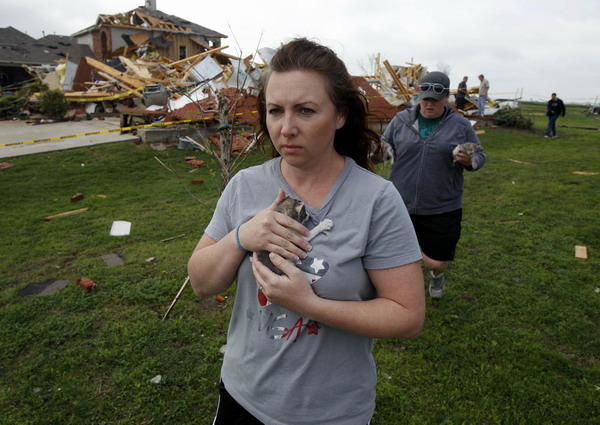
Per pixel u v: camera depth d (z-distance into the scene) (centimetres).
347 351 129
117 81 1808
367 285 128
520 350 326
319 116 117
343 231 122
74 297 394
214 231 144
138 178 881
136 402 270
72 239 555
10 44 3275
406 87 1784
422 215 362
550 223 630
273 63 121
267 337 131
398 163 363
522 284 434
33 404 268
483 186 871
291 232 117
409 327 121
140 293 396
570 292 415
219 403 153
